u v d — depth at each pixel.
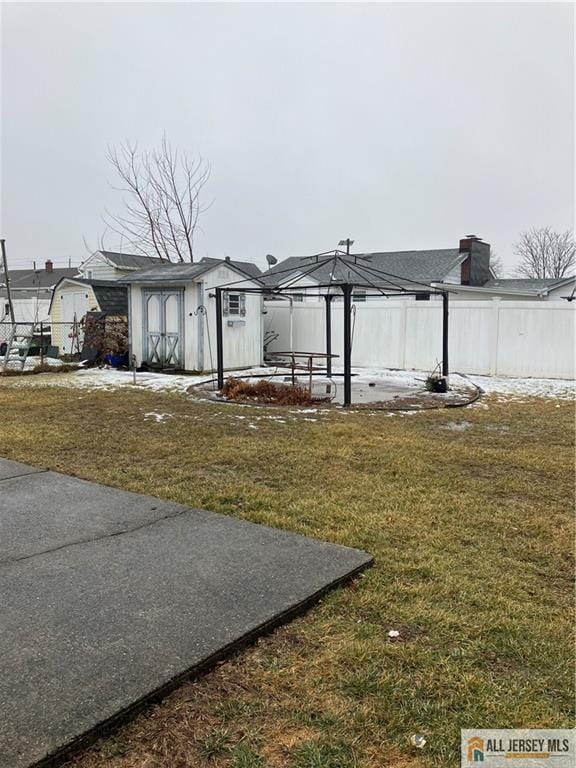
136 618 2.46
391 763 1.73
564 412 8.20
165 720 1.90
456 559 3.18
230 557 3.13
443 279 20.98
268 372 13.12
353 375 12.71
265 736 1.83
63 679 2.03
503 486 4.59
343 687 2.08
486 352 12.89
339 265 21.03
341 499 4.20
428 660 2.24
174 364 13.27
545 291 20.59
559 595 2.80
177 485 4.53
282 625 2.49
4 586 2.76
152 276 13.32
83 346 15.38
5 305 25.84
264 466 5.12
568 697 2.04
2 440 6.11
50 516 3.78
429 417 7.73
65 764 1.70
